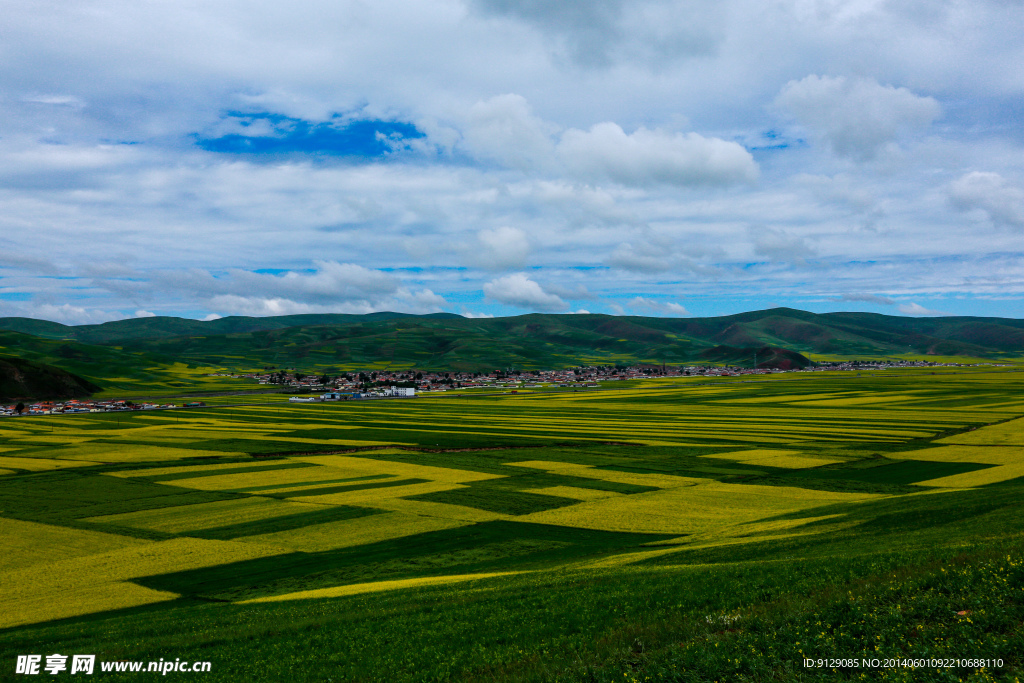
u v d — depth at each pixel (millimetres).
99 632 31672
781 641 17719
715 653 17453
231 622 30797
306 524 60688
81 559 49875
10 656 28266
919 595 19016
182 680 22578
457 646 22391
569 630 22391
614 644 19672
